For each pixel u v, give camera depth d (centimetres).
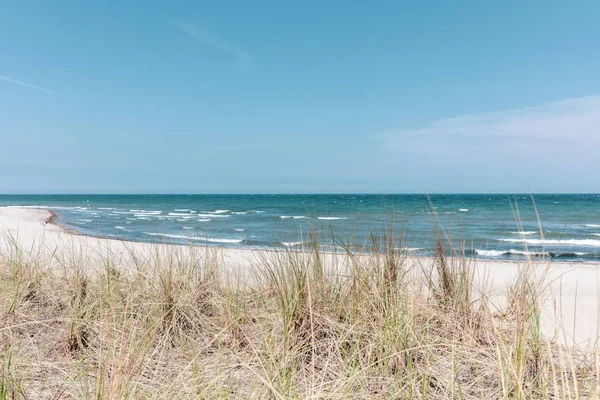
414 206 5097
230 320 363
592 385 242
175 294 408
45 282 467
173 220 3189
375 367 292
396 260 401
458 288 402
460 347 309
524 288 338
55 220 3038
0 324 342
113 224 2641
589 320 484
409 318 329
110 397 214
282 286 363
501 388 262
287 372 276
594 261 1220
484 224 2766
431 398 261
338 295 382
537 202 8144
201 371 285
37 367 293
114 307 347
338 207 4950
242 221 3006
